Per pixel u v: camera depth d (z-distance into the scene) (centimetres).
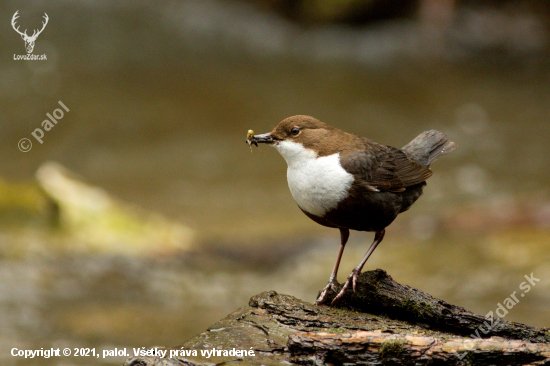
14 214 1099
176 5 2844
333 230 1273
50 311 870
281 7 2856
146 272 1057
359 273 558
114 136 1934
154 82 2264
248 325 497
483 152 1809
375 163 573
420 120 2077
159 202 1512
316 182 564
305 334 458
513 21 2792
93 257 1061
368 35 2781
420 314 524
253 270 1130
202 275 1080
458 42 2727
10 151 1816
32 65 2247
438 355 441
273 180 1705
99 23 2628
